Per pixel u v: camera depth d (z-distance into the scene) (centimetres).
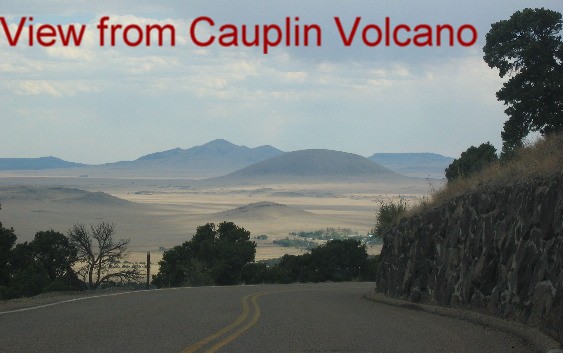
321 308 2631
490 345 1536
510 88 5062
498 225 2172
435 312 2486
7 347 1425
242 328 1809
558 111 4950
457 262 2516
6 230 7306
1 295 6581
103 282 8112
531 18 4928
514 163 2434
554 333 1512
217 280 9125
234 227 10244
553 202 1730
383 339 1622
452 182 3092
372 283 6569
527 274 1845
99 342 1508
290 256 10344
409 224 3222
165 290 3956
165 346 1458
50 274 7762
